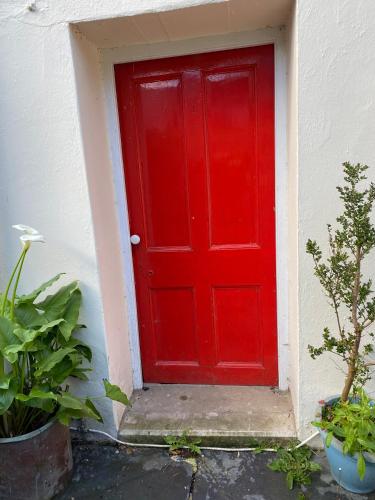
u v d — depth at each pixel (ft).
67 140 6.27
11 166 6.49
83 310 6.84
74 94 6.10
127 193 7.75
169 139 7.47
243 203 7.54
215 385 8.45
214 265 7.87
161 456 6.93
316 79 5.55
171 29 6.37
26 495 5.89
